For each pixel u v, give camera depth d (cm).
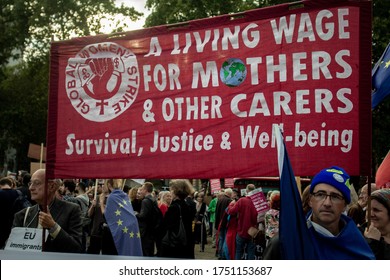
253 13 548
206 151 564
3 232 905
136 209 1195
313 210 351
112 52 617
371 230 457
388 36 2611
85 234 1188
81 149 626
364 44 511
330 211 344
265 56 541
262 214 1203
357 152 507
